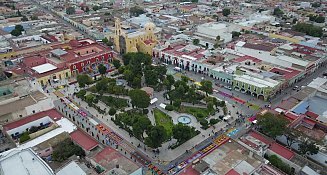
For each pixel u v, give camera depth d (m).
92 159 95.50
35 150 99.69
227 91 162.00
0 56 190.38
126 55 189.62
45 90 161.50
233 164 90.81
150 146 106.56
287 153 102.06
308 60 186.00
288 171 94.81
